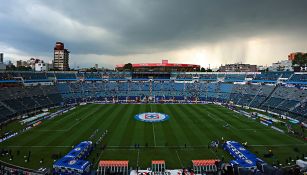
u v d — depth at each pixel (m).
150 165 57.03
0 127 90.00
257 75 168.62
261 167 14.59
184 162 58.75
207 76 191.25
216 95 166.75
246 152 58.97
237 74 180.75
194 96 169.25
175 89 179.38
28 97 129.00
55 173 51.59
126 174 52.81
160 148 68.25
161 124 95.00
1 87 125.62
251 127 91.69
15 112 110.31
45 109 126.56
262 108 132.00
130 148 68.19
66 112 119.12
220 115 113.75
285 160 60.09
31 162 58.06
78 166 51.59
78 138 76.50
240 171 14.70
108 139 75.75
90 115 111.31
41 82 156.88
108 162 55.12
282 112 118.44
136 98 166.38
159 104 147.62
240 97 154.12
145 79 193.62
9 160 59.16
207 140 75.25
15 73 146.88
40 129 87.06
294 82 139.12
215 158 60.88
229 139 76.44
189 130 86.56
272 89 144.25
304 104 114.19
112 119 102.88
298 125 96.75
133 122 97.69
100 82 182.38
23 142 72.62
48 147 68.38
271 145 71.31
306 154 64.19
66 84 166.50
